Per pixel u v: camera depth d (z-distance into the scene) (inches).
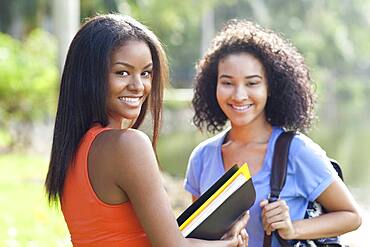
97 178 117.6
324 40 1964.8
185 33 1870.1
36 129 673.6
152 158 116.9
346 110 2017.7
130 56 120.9
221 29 171.3
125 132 117.0
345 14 2145.7
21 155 617.0
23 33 1080.2
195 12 1680.6
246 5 1873.8
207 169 161.6
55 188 123.3
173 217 117.5
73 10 631.2
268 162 152.9
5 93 637.3
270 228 144.9
